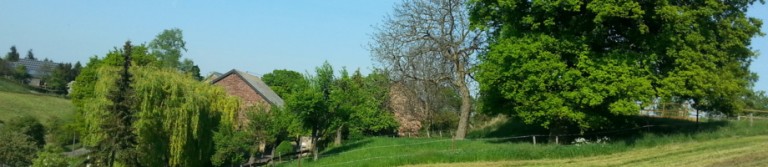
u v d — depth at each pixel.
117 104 33.16
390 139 42.84
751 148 25.86
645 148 28.83
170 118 36.97
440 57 41.47
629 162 25.12
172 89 37.44
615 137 34.34
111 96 33.19
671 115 42.41
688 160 24.05
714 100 35.59
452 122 53.31
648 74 31.31
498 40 33.97
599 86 30.38
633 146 29.14
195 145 38.84
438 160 28.62
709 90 32.16
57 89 110.50
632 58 31.11
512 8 32.06
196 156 38.81
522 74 31.67
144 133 35.53
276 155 42.34
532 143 33.91
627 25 32.25
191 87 39.16
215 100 41.69
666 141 29.75
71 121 60.12
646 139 29.88
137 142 33.66
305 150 39.53
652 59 31.28
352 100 39.25
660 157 25.78
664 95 31.02
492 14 34.47
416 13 40.81
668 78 31.36
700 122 36.91
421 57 41.81
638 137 31.62
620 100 30.55
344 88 39.09
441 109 53.66
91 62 54.25
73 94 53.12
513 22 33.44
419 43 41.16
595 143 30.67
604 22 31.34
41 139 62.28
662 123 37.91
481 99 37.56
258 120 37.25
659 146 29.08
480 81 33.66
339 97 37.72
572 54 31.69
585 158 27.23
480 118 52.66
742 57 36.62
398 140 41.34
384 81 44.84
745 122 35.00
